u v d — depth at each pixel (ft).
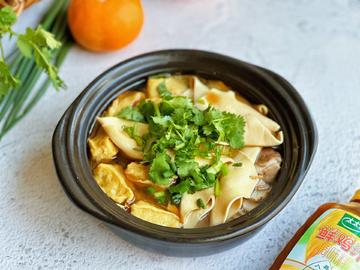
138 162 1.62
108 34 1.92
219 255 1.63
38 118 1.88
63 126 1.55
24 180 1.74
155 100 1.68
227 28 2.16
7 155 1.79
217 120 1.60
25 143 1.82
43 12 2.12
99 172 1.57
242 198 1.56
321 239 1.47
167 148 1.57
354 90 2.01
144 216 1.51
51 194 1.72
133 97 1.72
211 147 1.60
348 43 2.14
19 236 1.64
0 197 1.71
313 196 1.75
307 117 1.61
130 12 1.91
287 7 2.24
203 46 2.10
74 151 1.53
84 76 1.99
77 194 1.42
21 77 1.90
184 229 1.40
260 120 1.67
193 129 1.59
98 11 1.88
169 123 1.58
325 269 1.43
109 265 1.60
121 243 1.64
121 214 1.43
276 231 1.67
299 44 2.13
